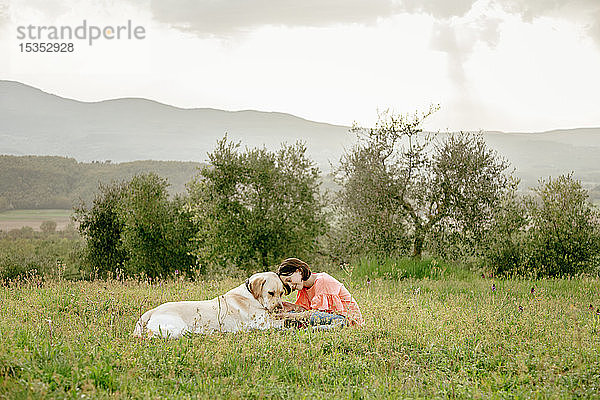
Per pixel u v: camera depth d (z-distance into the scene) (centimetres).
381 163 2064
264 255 1931
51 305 976
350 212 2066
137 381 527
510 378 579
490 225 1955
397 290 1295
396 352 652
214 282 1438
